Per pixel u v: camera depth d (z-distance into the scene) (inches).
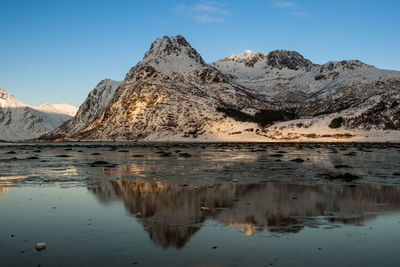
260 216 544.1
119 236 445.4
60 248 404.5
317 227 484.7
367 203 641.6
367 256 382.9
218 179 971.3
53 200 670.5
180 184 877.8
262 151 2503.7
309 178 987.9
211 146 3558.1
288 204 633.0
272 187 828.6
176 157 1887.3
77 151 2647.6
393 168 1258.6
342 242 425.1
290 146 3422.7
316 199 679.1
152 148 3125.0
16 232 464.1
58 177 1023.0
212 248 404.2
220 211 576.4
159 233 456.8
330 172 1134.4
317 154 2126.0
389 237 442.9
